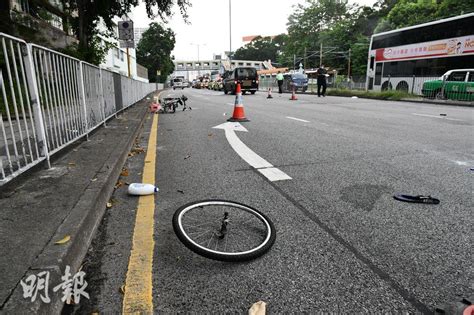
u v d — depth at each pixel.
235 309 1.88
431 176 4.20
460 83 16.92
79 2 13.73
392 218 3.01
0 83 3.16
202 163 4.96
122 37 15.52
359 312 1.86
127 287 2.04
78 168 3.86
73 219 2.48
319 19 71.44
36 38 13.88
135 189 3.57
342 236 2.69
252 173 4.39
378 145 6.10
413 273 2.20
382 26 48.62
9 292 1.68
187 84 79.12
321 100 19.44
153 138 7.25
